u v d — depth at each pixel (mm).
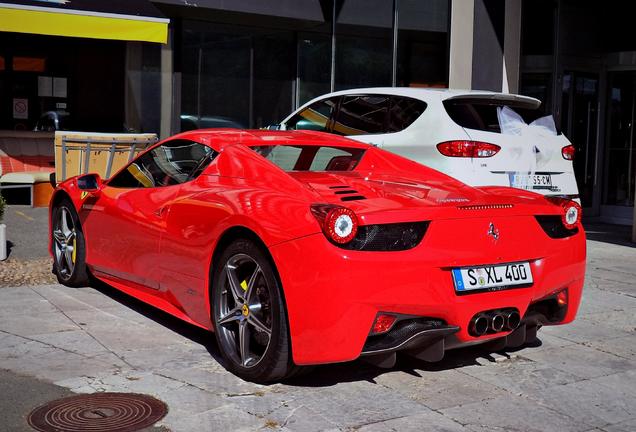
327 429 3158
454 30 12531
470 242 3623
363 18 12672
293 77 12328
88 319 4801
